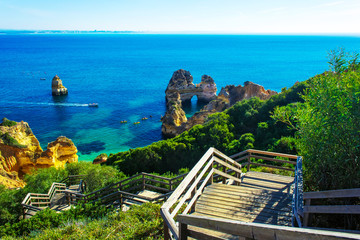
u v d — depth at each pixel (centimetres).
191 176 702
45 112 7150
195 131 3444
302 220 695
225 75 14050
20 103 8025
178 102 7794
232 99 7088
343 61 888
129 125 6312
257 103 3744
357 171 761
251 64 18325
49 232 919
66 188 1950
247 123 3519
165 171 3025
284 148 1939
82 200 1416
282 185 1008
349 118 750
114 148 5081
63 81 11675
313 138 866
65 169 2392
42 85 10712
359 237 241
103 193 1347
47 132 5756
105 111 7350
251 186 1010
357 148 754
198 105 8788
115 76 13162
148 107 7888
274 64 18325
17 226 1099
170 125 5684
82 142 5303
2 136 3519
